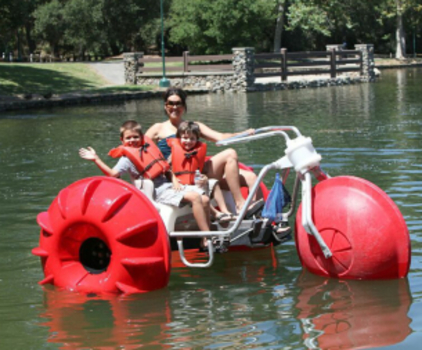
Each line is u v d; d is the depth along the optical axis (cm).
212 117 2019
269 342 441
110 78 3803
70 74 3731
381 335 444
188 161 606
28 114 2411
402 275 556
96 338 461
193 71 3528
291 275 586
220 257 654
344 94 2788
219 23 4450
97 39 5606
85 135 1655
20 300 545
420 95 2536
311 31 6025
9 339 465
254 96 2936
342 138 1383
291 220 751
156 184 614
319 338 444
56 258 579
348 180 568
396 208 554
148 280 554
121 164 608
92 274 573
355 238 553
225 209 627
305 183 579
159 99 3066
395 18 6512
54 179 1036
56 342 457
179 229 620
